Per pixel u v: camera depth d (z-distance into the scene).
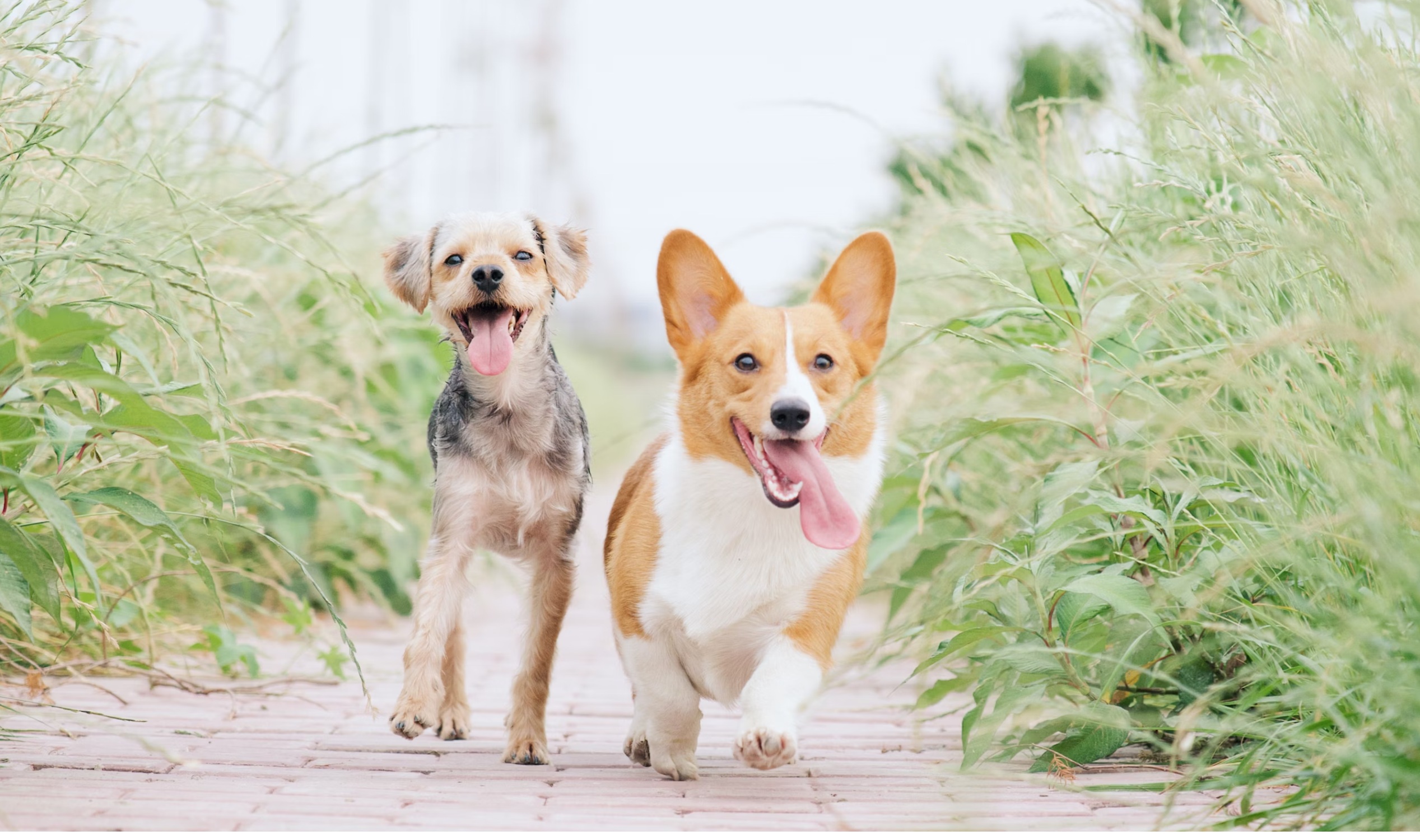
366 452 7.41
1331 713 2.85
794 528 3.73
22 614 3.25
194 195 5.18
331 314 7.65
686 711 3.77
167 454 3.63
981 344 4.30
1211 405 3.82
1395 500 2.85
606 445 4.82
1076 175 5.67
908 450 5.12
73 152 4.48
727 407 3.79
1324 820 3.00
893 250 4.09
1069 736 3.82
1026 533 4.07
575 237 5.51
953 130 6.01
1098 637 3.85
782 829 3.12
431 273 5.14
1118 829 3.05
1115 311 4.30
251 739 4.22
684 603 3.74
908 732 4.61
